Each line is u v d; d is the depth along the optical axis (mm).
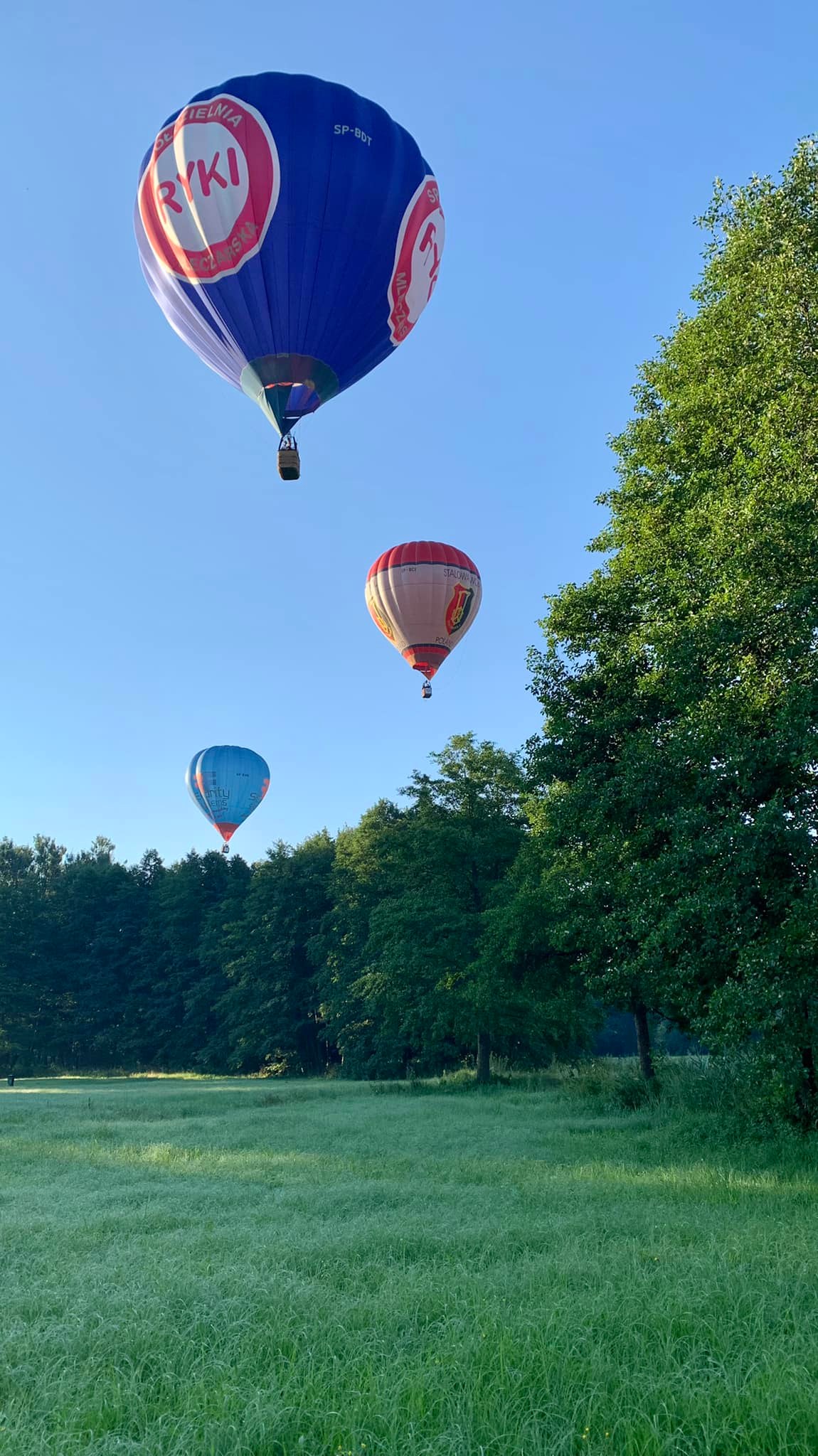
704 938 15359
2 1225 9688
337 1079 57219
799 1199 10602
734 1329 5742
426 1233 8742
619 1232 8789
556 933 20219
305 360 18328
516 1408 4734
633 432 20656
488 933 31391
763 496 14633
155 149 17719
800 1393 4664
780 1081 14508
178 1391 5121
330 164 17219
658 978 16891
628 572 18922
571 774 19172
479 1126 20984
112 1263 7855
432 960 36719
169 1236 8969
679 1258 7418
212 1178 13367
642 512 19156
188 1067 73938
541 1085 34281
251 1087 45594
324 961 65562
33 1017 78812
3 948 78000
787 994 13922
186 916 78188
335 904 64938
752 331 16750
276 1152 16875
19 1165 15609
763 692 14266
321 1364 5477
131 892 82312
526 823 39250
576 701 19500
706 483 17484
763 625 14695
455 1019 36438
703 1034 16562
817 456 15047
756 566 14422
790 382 15758
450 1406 4770
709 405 17641
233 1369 5316
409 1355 5586
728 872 14484
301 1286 6887
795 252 16359
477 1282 6906
